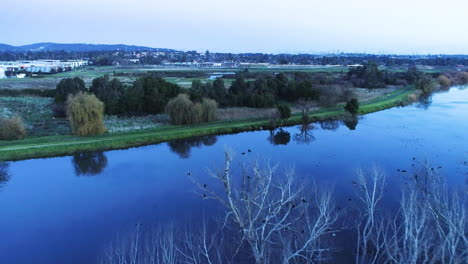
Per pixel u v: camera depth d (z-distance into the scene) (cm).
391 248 2245
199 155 4919
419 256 2094
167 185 3872
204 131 5988
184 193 3638
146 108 7319
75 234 2891
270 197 2753
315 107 8125
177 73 16675
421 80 11138
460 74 14575
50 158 4769
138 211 3272
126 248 2581
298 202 2944
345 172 4062
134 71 18612
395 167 4212
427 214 2292
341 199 3288
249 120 6844
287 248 2081
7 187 3878
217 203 3338
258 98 7894
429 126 6356
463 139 5434
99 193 3706
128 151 5156
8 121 5359
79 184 3956
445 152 4791
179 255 2441
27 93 9656
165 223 2984
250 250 2481
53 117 6931
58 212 3291
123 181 4019
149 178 4091
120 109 7169
